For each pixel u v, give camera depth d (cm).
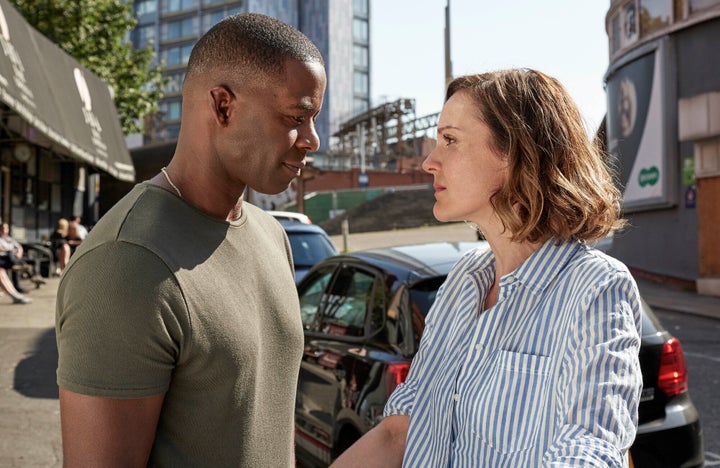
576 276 128
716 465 425
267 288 150
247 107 136
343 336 373
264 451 145
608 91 1772
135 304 117
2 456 444
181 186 142
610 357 115
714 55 1334
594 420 111
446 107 143
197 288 128
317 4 9888
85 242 126
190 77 142
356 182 5381
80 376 116
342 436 347
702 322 1082
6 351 782
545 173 133
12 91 923
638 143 1586
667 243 1510
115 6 2234
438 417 139
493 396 127
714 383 636
